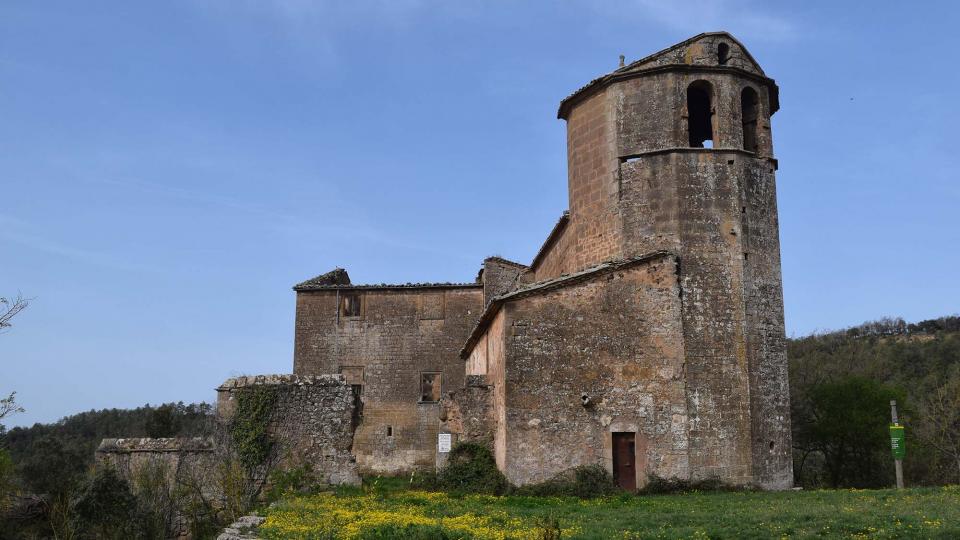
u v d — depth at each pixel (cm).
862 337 7556
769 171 2669
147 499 2272
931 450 3806
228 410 2630
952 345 6284
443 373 3881
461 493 2327
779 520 1565
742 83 2680
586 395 2370
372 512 1841
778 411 2489
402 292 3981
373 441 3828
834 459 3416
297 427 2642
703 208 2547
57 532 2214
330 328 3962
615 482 2336
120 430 6112
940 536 1321
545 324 2409
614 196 2641
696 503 1994
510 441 2328
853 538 1358
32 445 3712
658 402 2386
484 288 3884
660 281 2469
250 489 2427
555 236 3136
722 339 2458
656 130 2614
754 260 2555
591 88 2762
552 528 1389
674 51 2662
